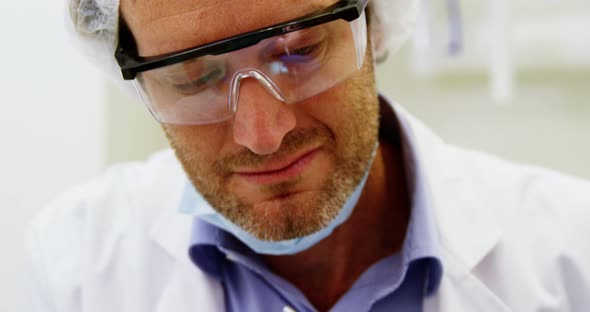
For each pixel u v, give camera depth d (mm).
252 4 620
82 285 976
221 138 729
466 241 869
